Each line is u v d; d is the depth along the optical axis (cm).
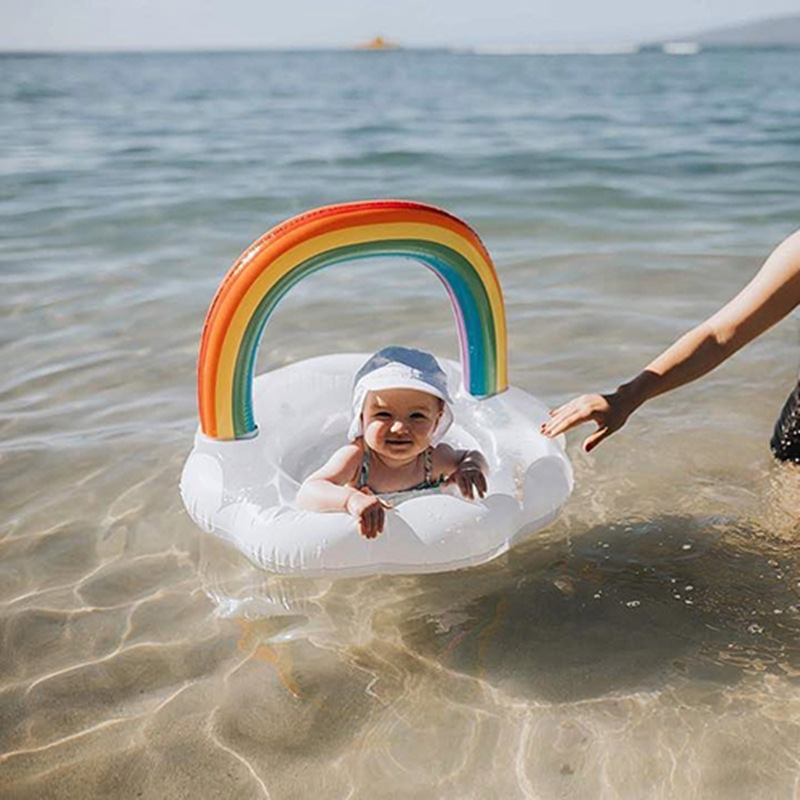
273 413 310
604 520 287
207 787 194
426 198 773
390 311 474
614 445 332
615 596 253
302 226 271
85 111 1711
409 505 258
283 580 264
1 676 228
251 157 1033
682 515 288
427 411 272
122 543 282
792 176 863
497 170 923
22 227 666
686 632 238
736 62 5197
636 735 205
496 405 312
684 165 942
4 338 443
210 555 276
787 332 429
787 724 206
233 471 277
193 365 412
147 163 987
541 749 202
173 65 6306
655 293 498
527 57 9719
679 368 267
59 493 308
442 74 3756
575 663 228
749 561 265
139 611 251
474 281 297
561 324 451
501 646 235
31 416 363
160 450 336
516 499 268
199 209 732
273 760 201
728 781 192
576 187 816
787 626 239
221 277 541
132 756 203
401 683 223
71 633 243
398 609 251
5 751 205
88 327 458
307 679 225
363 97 2136
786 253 270
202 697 220
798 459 312
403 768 198
